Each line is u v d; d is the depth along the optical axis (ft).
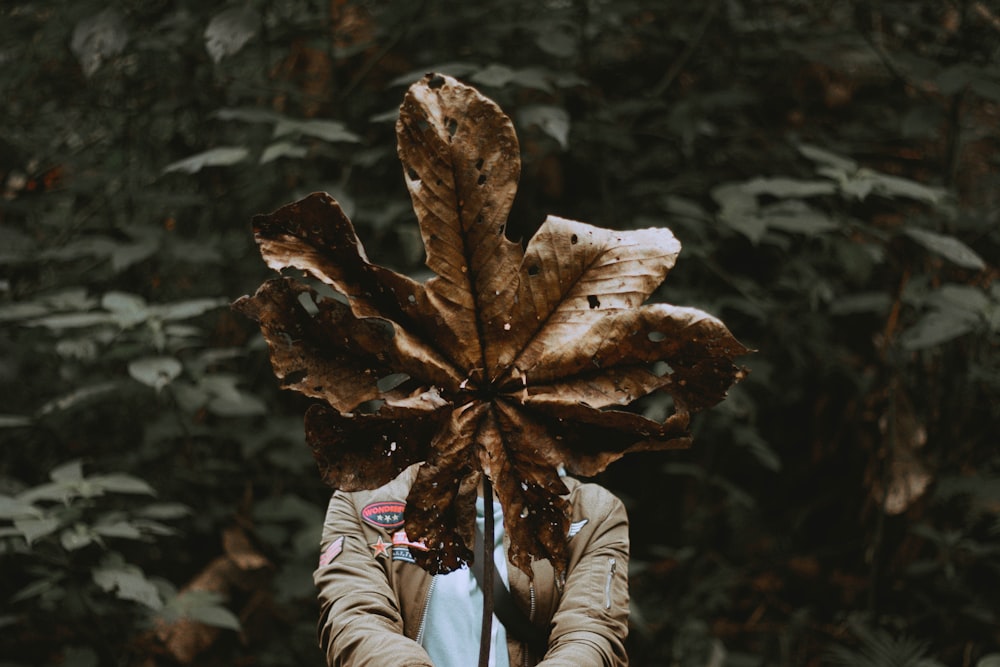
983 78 10.67
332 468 4.06
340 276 4.05
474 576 5.28
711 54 14.26
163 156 13.73
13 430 12.17
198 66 12.91
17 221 13.53
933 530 12.16
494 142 4.16
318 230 4.01
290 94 12.08
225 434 12.21
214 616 10.11
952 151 12.31
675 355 3.99
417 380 4.13
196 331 10.30
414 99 4.09
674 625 12.80
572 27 12.91
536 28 12.01
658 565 14.07
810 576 14.02
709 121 14.30
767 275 14.10
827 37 13.64
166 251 11.66
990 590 12.76
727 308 13.48
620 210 13.53
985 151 14.60
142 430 12.91
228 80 12.78
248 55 13.39
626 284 4.19
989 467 13.08
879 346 13.24
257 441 11.64
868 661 11.25
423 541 4.17
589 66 12.81
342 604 4.97
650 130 13.28
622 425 4.04
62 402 10.35
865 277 11.35
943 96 13.87
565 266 4.22
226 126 13.52
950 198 11.86
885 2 12.63
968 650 12.26
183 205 12.97
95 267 13.38
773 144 14.33
